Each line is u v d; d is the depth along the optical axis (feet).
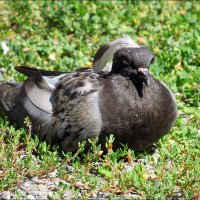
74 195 39.70
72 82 44.83
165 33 61.16
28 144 43.52
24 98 46.57
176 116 45.29
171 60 56.85
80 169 41.86
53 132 44.62
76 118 43.47
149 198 39.24
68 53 59.36
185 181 40.86
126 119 43.09
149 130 43.88
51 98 45.44
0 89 49.49
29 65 57.26
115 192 40.57
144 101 43.39
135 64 43.47
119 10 66.44
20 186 41.06
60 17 64.80
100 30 62.69
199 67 56.08
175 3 68.95
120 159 44.34
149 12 66.08
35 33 63.41
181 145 46.39
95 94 43.62
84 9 65.16
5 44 60.03
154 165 42.93
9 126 47.98
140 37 61.87
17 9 67.26
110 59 48.70
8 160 42.22
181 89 53.47
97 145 43.83
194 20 63.57
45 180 41.73
